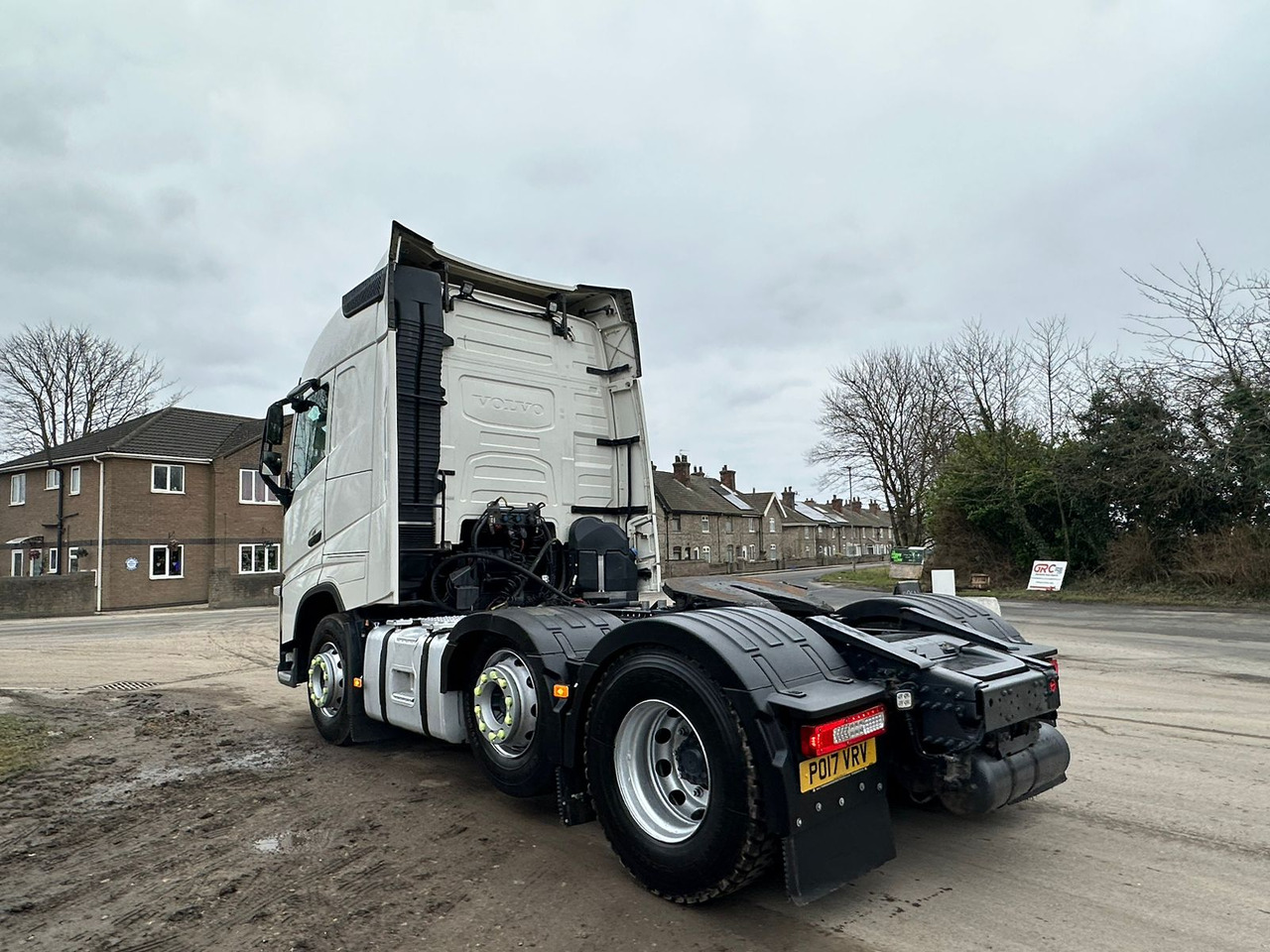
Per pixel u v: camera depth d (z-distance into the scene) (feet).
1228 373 64.80
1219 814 13.91
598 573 20.03
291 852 12.90
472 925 10.23
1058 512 80.43
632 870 11.13
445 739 15.44
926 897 10.85
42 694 29.22
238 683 31.86
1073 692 25.20
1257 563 59.72
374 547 17.97
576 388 21.65
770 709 9.70
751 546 238.27
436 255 18.88
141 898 11.26
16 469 113.39
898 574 96.12
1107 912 10.31
